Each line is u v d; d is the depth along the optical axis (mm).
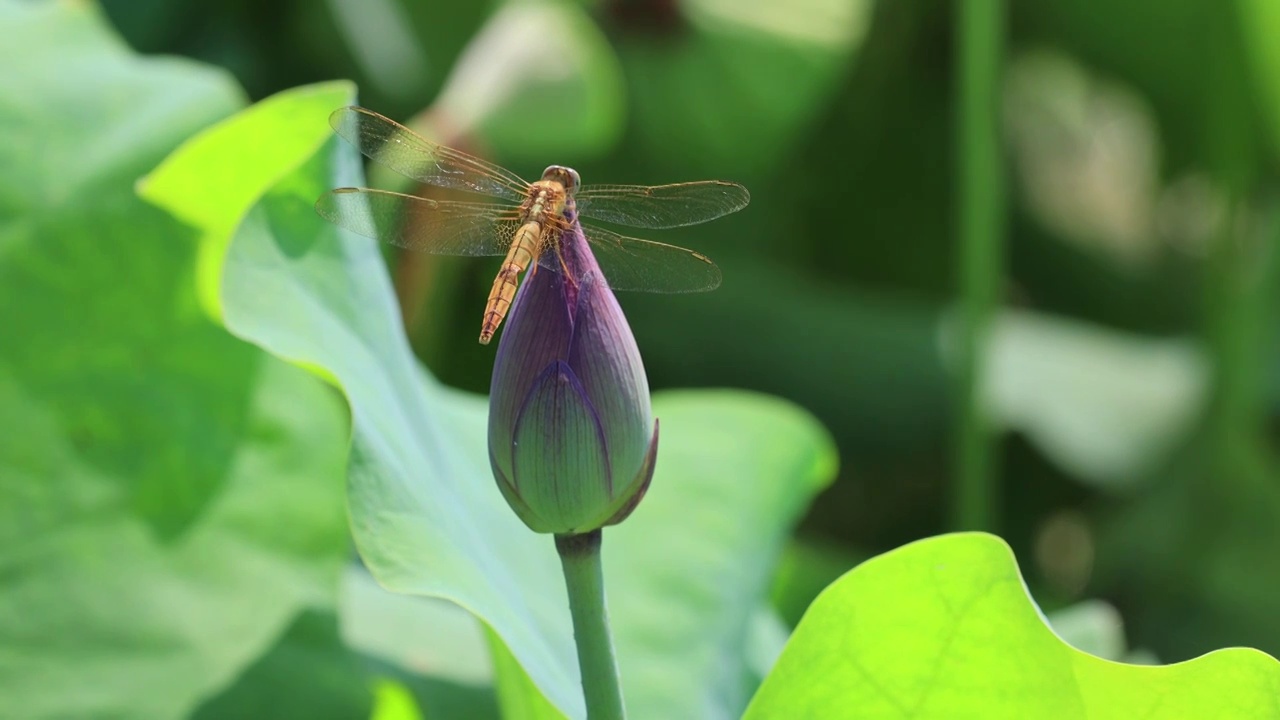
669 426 1199
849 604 1031
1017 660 1034
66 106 1150
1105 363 2008
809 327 1932
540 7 1468
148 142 1152
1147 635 1773
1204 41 2047
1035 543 1935
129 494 1129
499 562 1087
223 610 1124
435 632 1159
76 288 1137
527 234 1067
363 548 1035
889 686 1040
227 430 1142
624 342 1031
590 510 1027
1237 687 1028
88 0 1219
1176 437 1891
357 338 1076
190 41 1829
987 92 1508
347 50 1866
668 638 1133
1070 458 1858
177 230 1143
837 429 1909
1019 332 2021
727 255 2068
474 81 1406
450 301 1685
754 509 1181
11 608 1109
